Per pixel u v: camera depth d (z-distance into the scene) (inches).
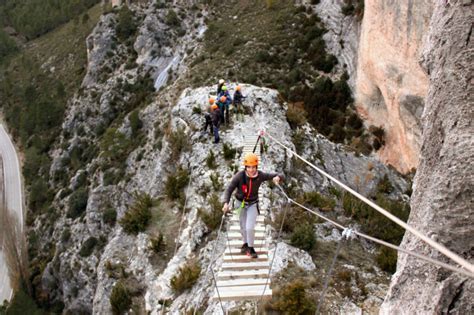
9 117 3634.4
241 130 850.8
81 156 2588.6
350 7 1670.8
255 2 2407.7
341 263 529.7
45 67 3740.2
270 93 1013.2
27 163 2977.4
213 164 778.2
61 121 3095.5
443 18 287.7
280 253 511.8
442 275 208.5
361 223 655.8
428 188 248.2
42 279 1861.5
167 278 607.5
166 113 1699.1
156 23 2583.7
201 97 1024.9
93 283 1425.9
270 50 1839.3
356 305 447.8
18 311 1878.7
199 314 459.5
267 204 605.6
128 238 813.2
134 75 2608.3
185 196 786.2
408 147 1087.6
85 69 3329.2
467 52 253.8
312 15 1884.8
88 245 1545.3
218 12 2529.5
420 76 957.8
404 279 235.0
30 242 2305.6
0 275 2276.1
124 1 3093.0
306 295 442.6
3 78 3988.7
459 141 233.6
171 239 733.9
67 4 4537.4
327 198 709.3
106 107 2588.6
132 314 657.0
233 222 484.4
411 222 261.1
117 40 2849.4
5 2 5128.0
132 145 1873.8
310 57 1710.1
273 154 773.3
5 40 4355.3
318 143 934.4
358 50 1515.7
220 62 1910.7
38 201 2613.2
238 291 374.0
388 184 885.2
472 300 186.4
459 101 247.3
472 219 212.5
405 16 976.3
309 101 1515.7
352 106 1441.9
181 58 2393.0
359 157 957.2
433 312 197.5
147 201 849.5
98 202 1658.5
